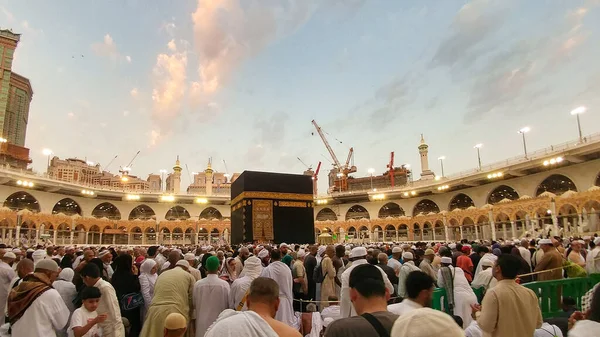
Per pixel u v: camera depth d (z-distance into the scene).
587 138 38.25
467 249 10.97
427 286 3.61
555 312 6.98
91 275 5.08
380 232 65.38
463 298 6.61
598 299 2.62
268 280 3.21
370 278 2.87
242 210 33.25
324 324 6.37
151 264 6.70
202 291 5.70
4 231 43.81
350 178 114.62
